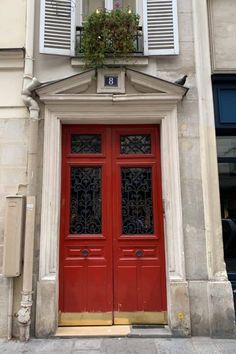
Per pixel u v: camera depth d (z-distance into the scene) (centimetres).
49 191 485
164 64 524
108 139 529
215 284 465
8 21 529
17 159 495
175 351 411
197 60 521
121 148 530
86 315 488
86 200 516
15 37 523
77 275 497
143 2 534
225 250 508
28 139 497
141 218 514
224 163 525
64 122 520
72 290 493
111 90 507
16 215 467
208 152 501
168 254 480
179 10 541
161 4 532
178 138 501
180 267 470
